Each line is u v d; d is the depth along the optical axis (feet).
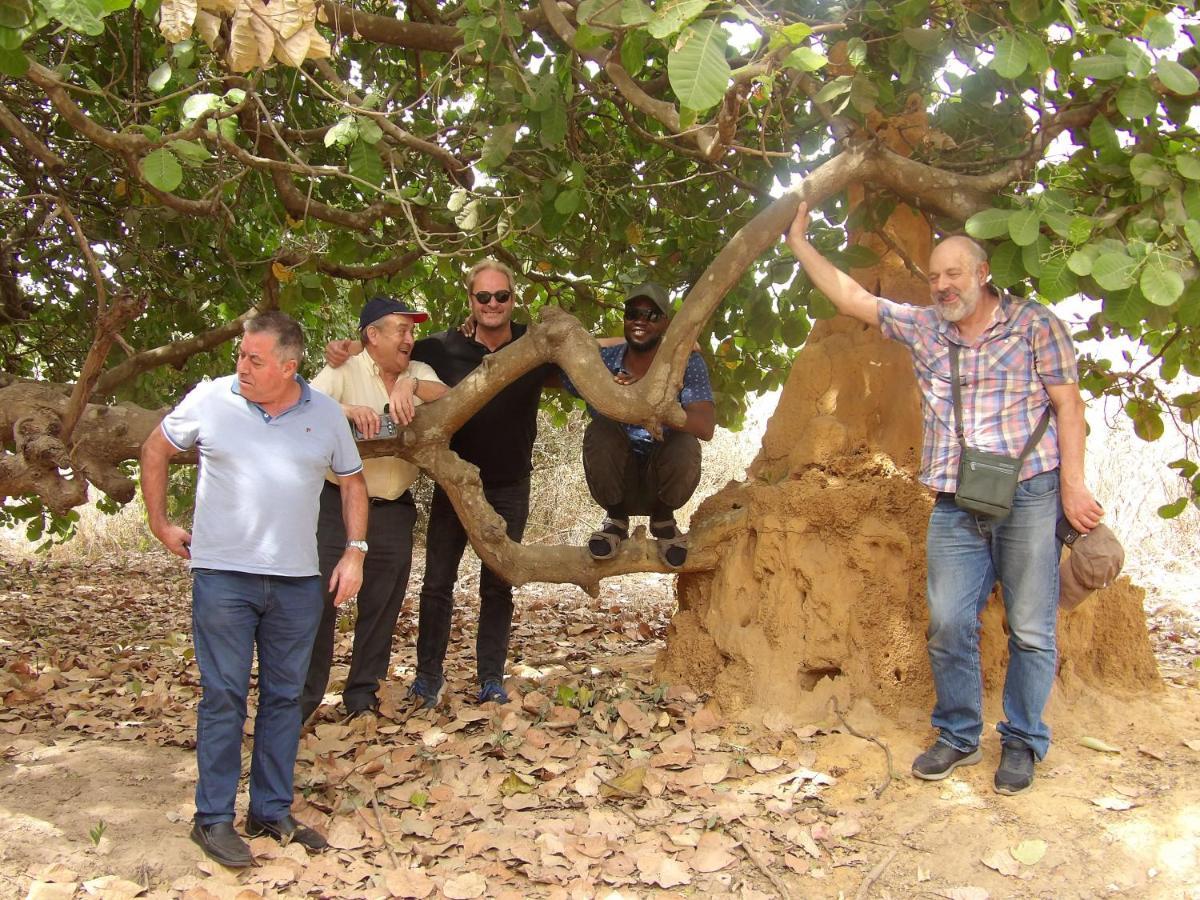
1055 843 11.98
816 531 15.80
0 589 35.09
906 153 16.69
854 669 15.23
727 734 15.12
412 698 17.66
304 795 13.55
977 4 14.06
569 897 11.23
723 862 11.86
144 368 20.99
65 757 14.52
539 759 14.52
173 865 11.52
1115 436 37.22
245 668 11.94
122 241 23.34
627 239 21.36
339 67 22.17
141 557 46.14
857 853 12.08
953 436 13.28
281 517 11.94
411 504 17.06
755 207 20.54
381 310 16.03
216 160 17.71
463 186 19.42
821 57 11.14
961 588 13.34
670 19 10.22
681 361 15.15
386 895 11.27
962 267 12.80
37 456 14.56
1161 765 13.75
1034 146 14.88
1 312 24.29
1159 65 11.62
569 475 45.16
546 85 14.74
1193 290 12.55
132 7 18.34
